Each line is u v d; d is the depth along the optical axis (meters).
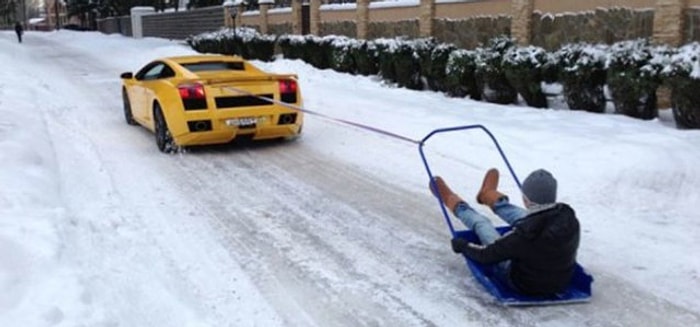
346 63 18.83
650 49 9.85
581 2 12.14
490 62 12.38
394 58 15.91
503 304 4.35
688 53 8.89
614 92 10.09
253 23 29.44
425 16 16.64
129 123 11.15
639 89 9.59
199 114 8.58
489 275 4.58
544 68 11.34
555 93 11.44
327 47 20.25
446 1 16.00
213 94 8.65
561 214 4.10
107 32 61.84
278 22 26.86
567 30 12.52
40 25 116.38
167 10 50.28
